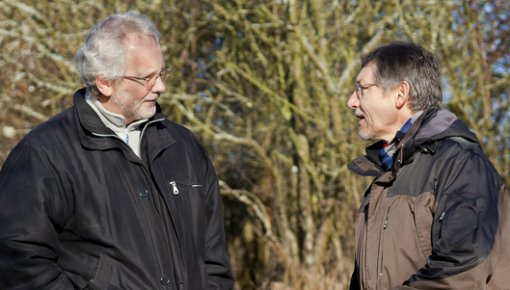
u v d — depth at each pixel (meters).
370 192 3.04
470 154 2.80
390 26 8.95
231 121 10.39
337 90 8.94
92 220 2.90
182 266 3.01
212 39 10.26
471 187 2.72
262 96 9.81
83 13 9.73
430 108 2.98
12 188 2.88
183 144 3.28
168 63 9.89
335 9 9.13
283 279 9.65
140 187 3.00
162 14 9.80
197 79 10.09
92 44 3.00
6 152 9.71
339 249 9.03
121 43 2.97
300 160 9.59
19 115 9.87
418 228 2.82
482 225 2.64
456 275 2.62
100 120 3.01
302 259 9.70
